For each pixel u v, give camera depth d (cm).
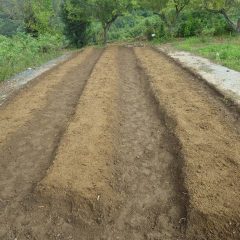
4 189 215
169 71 485
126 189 209
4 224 185
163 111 320
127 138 277
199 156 227
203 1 862
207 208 177
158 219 183
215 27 920
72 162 229
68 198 195
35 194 201
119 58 677
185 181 203
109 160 237
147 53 720
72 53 854
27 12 1107
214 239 166
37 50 737
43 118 329
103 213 188
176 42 913
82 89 425
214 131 267
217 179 201
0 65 532
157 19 1279
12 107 362
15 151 263
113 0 1084
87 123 292
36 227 182
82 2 1124
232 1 838
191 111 312
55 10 1272
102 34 1362
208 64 503
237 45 652
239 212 173
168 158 240
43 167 238
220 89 366
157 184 212
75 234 176
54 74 527
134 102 365
